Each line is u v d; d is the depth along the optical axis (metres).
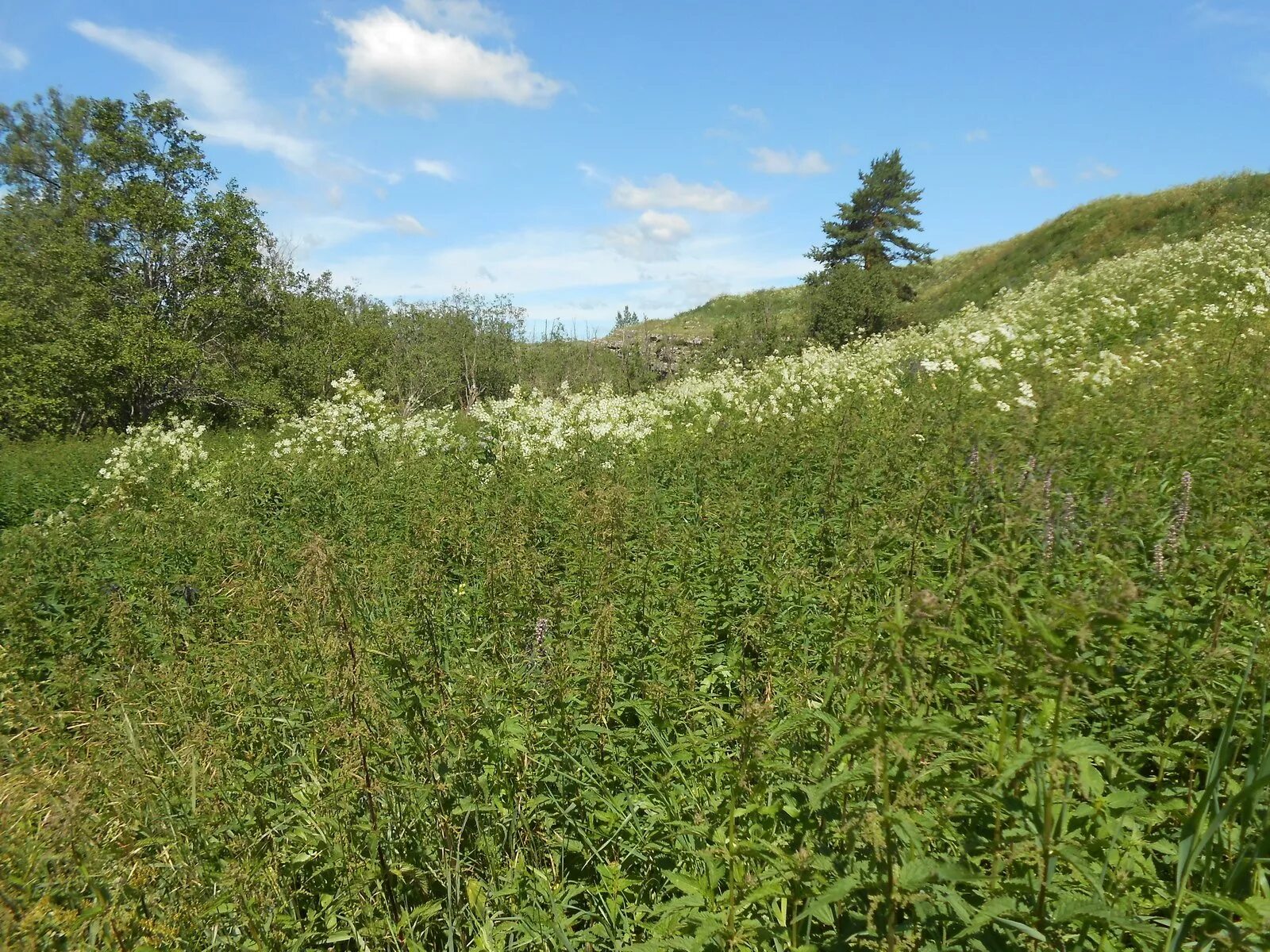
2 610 5.58
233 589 5.56
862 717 2.58
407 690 3.76
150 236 30.22
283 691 4.04
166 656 4.86
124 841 3.23
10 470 15.31
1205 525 3.93
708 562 5.43
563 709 3.67
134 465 13.21
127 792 3.37
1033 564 4.19
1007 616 2.36
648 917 2.98
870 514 5.72
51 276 28.83
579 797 3.54
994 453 5.82
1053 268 30.91
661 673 4.07
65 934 2.71
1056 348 13.76
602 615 3.78
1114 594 2.12
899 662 2.27
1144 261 20.12
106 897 2.84
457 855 3.29
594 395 18.44
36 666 5.34
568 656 3.91
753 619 4.21
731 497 6.54
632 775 3.71
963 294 36.22
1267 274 14.73
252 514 8.93
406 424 13.73
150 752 3.76
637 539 6.12
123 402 29.59
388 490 8.84
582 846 3.41
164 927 2.87
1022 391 9.48
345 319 35.31
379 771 3.40
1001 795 2.28
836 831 2.41
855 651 3.25
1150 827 2.78
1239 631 3.26
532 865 3.34
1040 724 2.38
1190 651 3.18
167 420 28.80
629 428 12.74
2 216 31.22
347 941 3.20
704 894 2.56
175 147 32.00
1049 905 2.20
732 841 2.47
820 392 14.21
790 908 2.59
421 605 4.58
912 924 2.23
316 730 3.73
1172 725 3.03
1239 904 1.88
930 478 5.62
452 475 8.96
